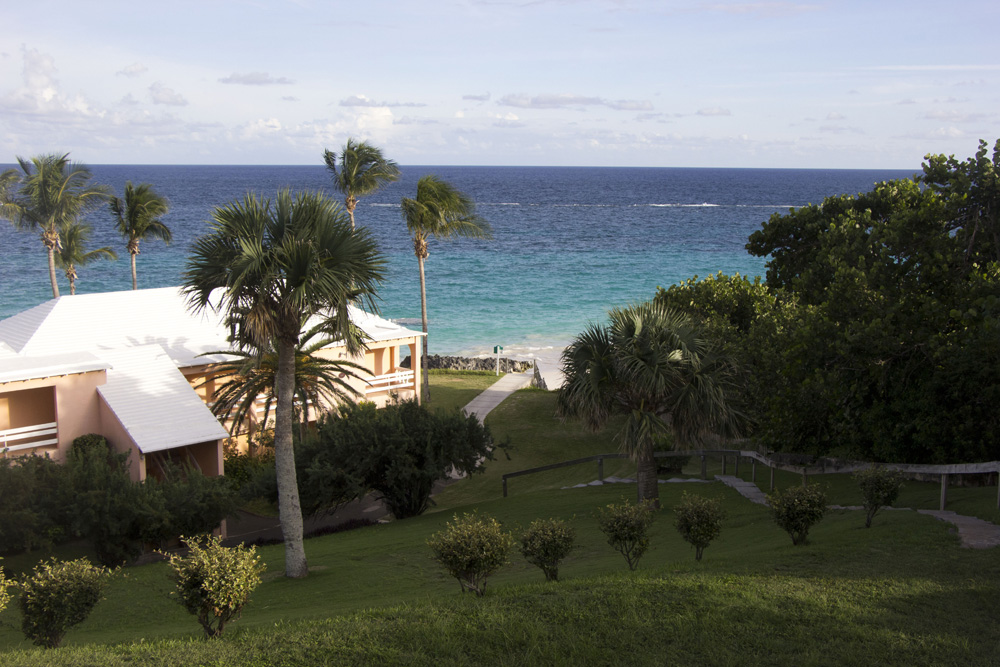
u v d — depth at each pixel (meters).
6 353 25.64
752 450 22.61
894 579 9.16
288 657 7.56
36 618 9.18
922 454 17.33
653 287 76.31
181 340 28.89
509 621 8.17
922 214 18.34
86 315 28.45
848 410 17.94
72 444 23.03
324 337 29.91
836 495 17.09
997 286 16.09
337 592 13.34
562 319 63.44
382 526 22.08
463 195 38.97
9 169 40.78
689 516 11.20
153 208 44.78
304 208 14.99
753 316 28.50
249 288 14.92
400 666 7.28
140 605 14.09
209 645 8.15
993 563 9.63
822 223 31.66
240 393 23.97
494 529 9.89
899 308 17.34
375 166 40.34
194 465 24.14
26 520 17.69
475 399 38.72
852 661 6.98
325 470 21.48
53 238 42.44
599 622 8.06
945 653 7.09
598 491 22.34
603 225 138.12
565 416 19.02
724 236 120.94
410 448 23.02
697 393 17.14
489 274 82.69
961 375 15.50
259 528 24.34
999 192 18.05
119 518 18.98
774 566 10.14
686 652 7.36
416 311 65.81
